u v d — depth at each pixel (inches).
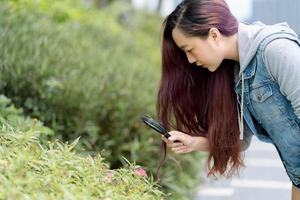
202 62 134.2
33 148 120.0
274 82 131.0
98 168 121.3
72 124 226.5
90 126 230.7
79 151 184.2
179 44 134.4
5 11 241.1
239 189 295.0
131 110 255.1
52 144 127.7
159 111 148.1
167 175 249.6
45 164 114.7
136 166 127.0
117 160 241.8
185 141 148.2
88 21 414.6
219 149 144.4
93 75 250.5
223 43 133.0
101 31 398.6
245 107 139.3
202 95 145.7
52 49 235.3
